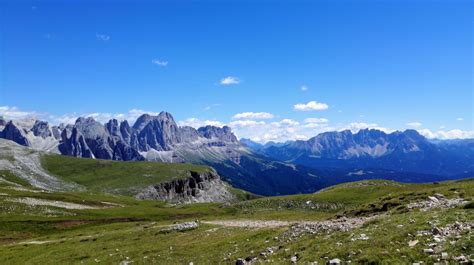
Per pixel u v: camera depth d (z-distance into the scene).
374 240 29.59
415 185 146.25
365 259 25.95
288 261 31.02
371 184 167.62
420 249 25.67
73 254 57.12
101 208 177.12
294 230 44.56
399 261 24.62
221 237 53.44
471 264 22.19
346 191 153.88
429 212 36.38
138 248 54.09
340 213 61.25
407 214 37.97
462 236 26.00
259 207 157.88
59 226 123.19
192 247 49.31
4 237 105.81
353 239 31.59
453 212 33.28
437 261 23.55
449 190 57.56
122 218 145.00
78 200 189.25
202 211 176.12
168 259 44.50
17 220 126.19
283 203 155.25
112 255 51.56
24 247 72.50
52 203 170.25
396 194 60.91
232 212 160.25
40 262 55.56
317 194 160.62
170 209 186.50
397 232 30.45
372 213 55.09
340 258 27.88
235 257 38.53
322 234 37.97
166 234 64.44
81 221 133.38
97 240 67.94
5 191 183.88
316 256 29.72
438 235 27.47
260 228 56.28
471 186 58.75
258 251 38.56
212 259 40.31
